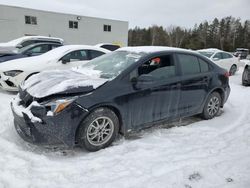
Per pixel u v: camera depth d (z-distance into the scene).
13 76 6.16
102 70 3.93
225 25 70.19
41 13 29.16
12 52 8.34
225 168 2.92
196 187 2.56
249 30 69.56
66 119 3.07
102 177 2.74
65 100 3.08
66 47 7.38
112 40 34.72
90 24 32.62
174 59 4.23
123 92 3.48
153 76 3.85
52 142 3.12
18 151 3.15
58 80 3.49
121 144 3.60
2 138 3.52
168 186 2.57
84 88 3.22
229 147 3.58
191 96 4.46
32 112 3.09
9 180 2.57
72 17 31.23
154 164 3.04
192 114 4.64
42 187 2.52
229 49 65.25
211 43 68.00
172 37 70.06
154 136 3.95
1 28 27.08
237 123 4.79
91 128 3.30
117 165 3.01
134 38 71.94
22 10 27.94
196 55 4.65
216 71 4.95
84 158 3.17
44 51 9.12
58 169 2.86
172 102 4.15
